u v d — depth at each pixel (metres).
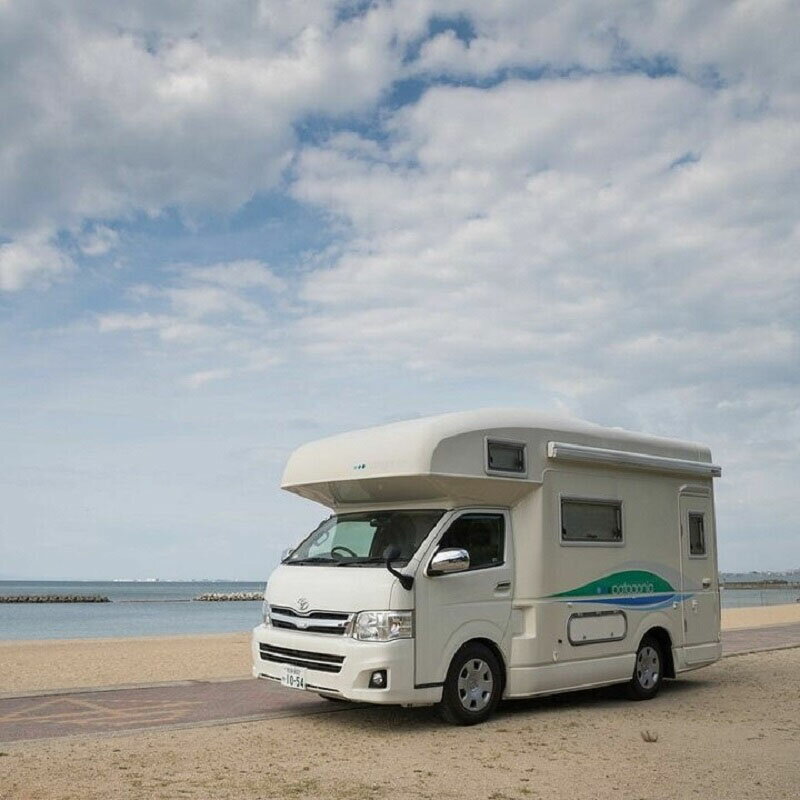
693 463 12.20
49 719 9.42
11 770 7.13
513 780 7.01
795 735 8.89
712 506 12.75
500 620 9.58
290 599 9.48
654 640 11.41
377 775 7.11
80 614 59.97
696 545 12.34
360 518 10.02
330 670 8.84
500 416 9.97
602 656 10.53
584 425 10.95
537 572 9.95
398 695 8.57
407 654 8.66
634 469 11.35
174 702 10.59
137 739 8.39
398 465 9.28
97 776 6.95
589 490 10.76
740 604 61.09
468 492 9.54
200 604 88.06
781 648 17.75
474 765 7.49
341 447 10.08
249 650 19.78
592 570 10.59
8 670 15.06
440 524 9.32
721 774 7.25
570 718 9.78
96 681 13.45
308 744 8.27
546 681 9.86
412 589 8.82
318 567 9.57
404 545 9.31
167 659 17.30
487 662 9.43
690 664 11.88
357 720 9.45
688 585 12.05
